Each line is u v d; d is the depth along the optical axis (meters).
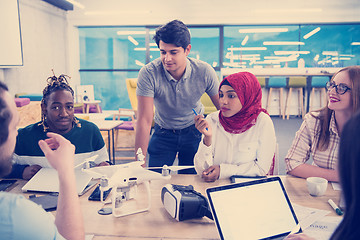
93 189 1.30
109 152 3.28
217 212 0.89
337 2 7.30
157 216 1.06
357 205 0.45
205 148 1.43
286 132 5.71
